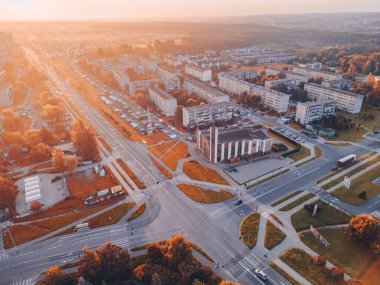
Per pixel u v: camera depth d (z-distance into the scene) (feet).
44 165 591.78
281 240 387.34
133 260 360.07
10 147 614.75
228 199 474.90
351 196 477.77
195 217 435.94
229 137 606.14
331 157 604.49
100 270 323.78
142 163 593.01
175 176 542.57
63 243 392.06
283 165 575.79
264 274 334.65
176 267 339.16
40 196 479.41
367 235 366.63
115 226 420.77
